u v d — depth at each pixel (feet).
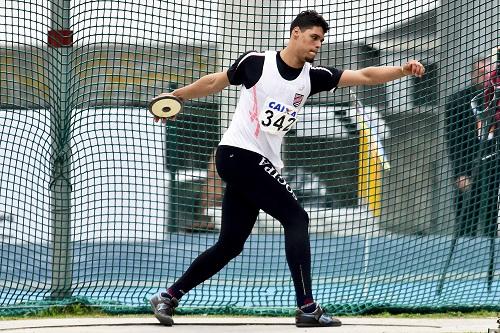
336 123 105.09
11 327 79.77
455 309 94.53
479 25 96.12
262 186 73.97
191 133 104.17
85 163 98.53
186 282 78.79
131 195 108.68
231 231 76.79
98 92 97.76
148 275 100.73
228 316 91.04
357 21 102.94
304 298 75.66
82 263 101.65
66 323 81.87
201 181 105.81
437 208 108.68
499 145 97.91
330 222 113.39
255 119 73.72
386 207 103.65
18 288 100.42
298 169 109.29
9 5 95.96
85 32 96.63
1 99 102.32
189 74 102.73
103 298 96.63
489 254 99.50
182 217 108.17
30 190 98.73
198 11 101.65
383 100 104.68
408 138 105.91
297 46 72.69
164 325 79.56
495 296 99.25
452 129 100.68
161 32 98.43
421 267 105.91
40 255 98.37
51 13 96.22
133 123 99.91
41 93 102.42
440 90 100.73
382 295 98.89
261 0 99.96
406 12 98.22
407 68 72.79
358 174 105.70
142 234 103.30
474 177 99.96
